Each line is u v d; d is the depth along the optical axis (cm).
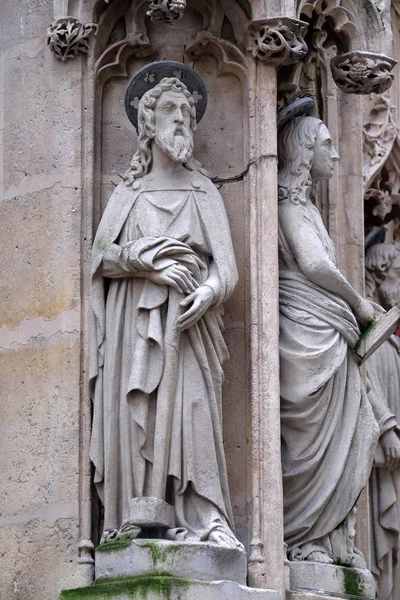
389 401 1276
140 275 1055
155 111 1078
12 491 1080
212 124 1113
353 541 1120
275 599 1030
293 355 1084
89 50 1110
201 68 1122
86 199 1093
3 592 1070
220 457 1048
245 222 1096
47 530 1062
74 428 1066
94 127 1104
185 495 1037
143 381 1040
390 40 1163
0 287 1112
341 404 1098
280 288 1099
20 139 1121
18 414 1088
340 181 1245
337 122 1244
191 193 1076
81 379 1071
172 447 1037
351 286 1130
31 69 1125
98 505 1062
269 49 1098
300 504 1088
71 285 1082
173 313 1047
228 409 1073
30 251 1102
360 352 1109
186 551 1013
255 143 1099
